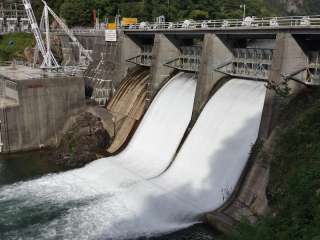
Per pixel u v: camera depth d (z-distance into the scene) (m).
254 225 33.59
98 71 84.06
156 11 118.75
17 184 54.22
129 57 79.19
